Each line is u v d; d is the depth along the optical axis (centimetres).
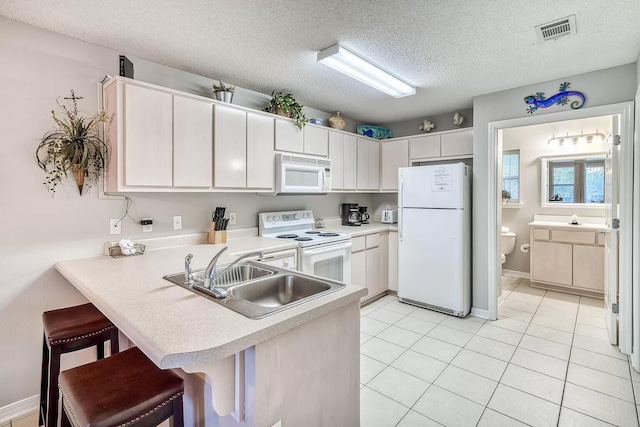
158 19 192
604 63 256
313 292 166
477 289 344
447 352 265
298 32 208
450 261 342
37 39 200
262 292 170
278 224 342
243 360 115
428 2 176
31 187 200
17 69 194
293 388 125
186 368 108
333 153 370
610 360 250
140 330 106
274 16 189
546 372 235
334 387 145
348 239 342
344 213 440
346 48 228
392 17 191
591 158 430
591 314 345
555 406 198
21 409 200
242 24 198
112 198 231
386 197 478
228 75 280
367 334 300
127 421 107
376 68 257
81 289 158
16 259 197
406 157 421
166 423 156
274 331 112
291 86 309
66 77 210
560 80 288
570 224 426
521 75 281
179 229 269
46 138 204
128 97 208
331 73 277
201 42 221
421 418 189
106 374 124
